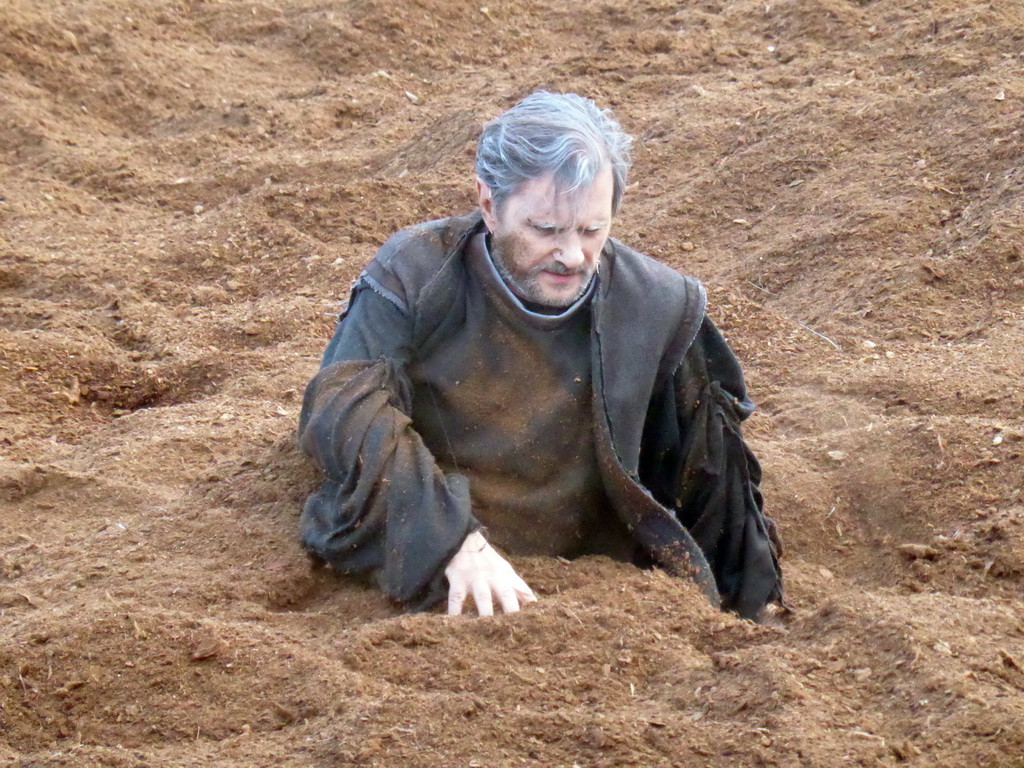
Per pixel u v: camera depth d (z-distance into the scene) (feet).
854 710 26.81
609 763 25.46
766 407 46.78
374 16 92.63
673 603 31.22
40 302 57.52
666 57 81.41
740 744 25.71
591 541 34.68
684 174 67.21
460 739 26.11
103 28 90.22
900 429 42.01
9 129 79.20
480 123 73.61
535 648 29.17
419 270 32.04
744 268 58.44
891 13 81.05
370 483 31.24
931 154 63.31
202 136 79.92
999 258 54.65
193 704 28.19
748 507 35.17
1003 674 27.61
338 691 27.89
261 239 62.85
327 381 32.17
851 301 54.24
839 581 37.78
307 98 85.71
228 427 43.68
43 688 28.60
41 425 46.37
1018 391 44.73
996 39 74.18
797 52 79.97
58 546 35.73
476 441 33.04
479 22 93.20
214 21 94.63
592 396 32.63
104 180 74.02
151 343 53.31
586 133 29.45
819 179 63.62
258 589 32.65
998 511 38.32
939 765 25.08
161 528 35.88
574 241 30.19
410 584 30.94
